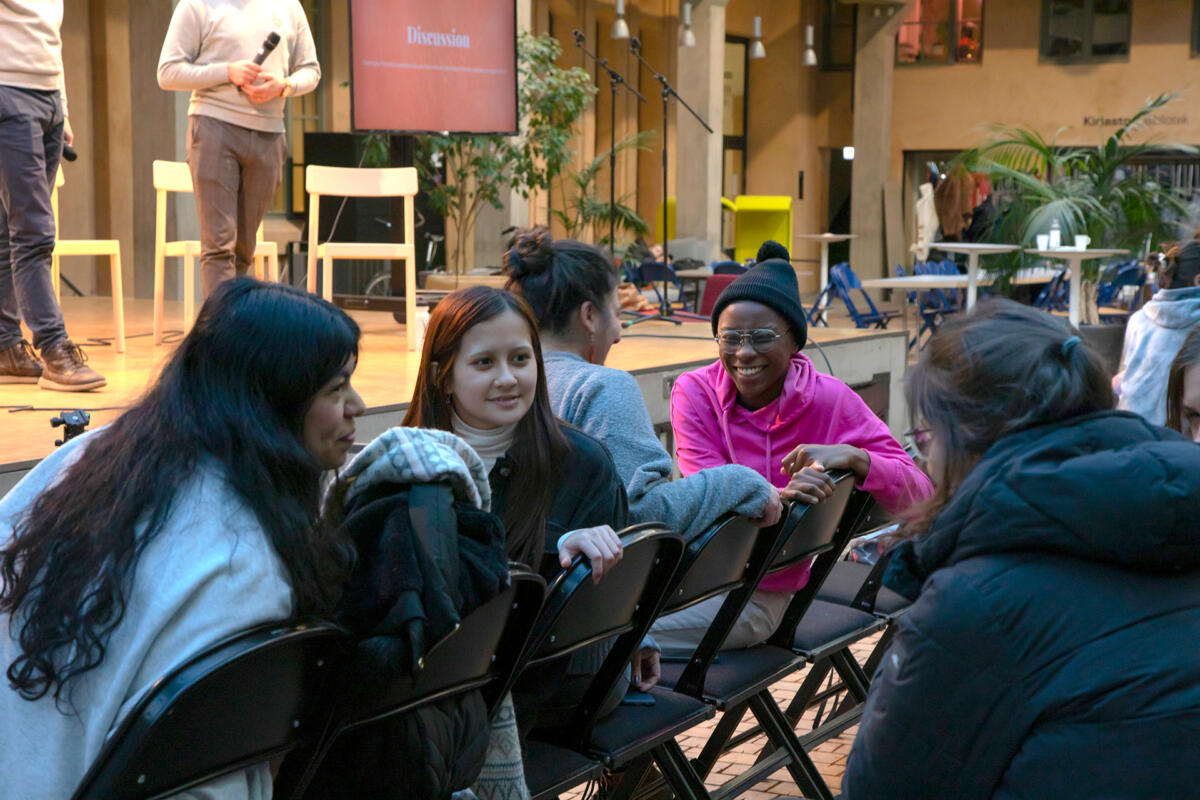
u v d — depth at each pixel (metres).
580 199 13.55
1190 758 1.27
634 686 2.46
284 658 1.45
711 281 10.13
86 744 1.40
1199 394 2.71
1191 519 1.29
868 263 19.28
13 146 4.26
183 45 5.25
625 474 2.37
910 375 1.54
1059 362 1.42
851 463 2.73
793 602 2.87
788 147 20.30
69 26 10.39
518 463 2.07
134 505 1.41
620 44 16.61
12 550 1.45
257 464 1.44
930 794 1.39
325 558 1.50
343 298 7.63
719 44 15.12
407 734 1.63
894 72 20.56
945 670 1.37
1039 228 11.69
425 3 7.73
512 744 1.91
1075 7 19.38
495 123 8.15
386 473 1.63
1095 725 1.30
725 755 3.59
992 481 1.38
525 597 1.81
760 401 3.10
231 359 1.48
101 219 10.71
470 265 12.30
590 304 2.52
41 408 4.06
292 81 5.46
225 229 5.43
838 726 3.23
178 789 1.41
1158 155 19.02
